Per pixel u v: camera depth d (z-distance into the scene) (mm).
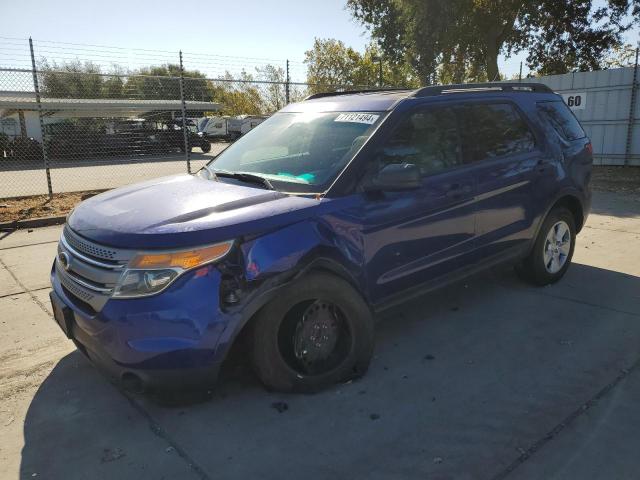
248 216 2920
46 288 5297
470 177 3998
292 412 3035
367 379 3406
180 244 2709
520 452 2668
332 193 3227
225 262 2773
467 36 21562
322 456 2660
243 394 3215
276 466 2590
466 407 3078
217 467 2592
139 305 2682
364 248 3307
